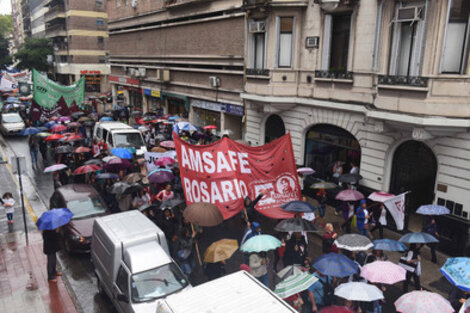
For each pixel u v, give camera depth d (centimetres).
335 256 722
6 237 1225
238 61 2056
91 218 1159
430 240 830
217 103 2338
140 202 1205
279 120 1809
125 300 724
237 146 1141
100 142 1955
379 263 703
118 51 3925
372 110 1211
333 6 1369
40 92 2725
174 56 2755
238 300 504
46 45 6838
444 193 1135
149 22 3075
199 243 1177
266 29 1648
